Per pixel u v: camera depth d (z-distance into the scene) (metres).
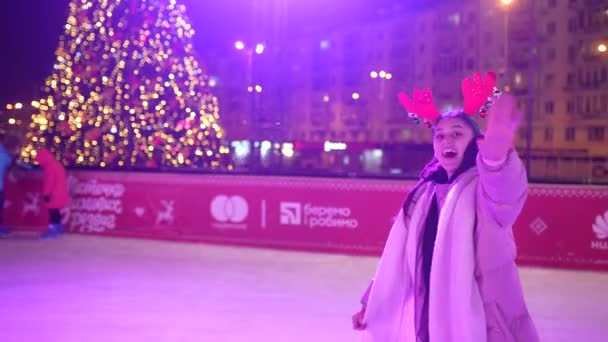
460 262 2.84
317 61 36.66
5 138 11.36
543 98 28.22
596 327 5.90
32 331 5.45
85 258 9.30
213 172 10.74
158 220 11.05
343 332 5.50
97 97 12.77
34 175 11.73
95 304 6.48
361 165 26.16
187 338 5.27
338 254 9.88
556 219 8.95
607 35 26.09
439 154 3.08
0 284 7.46
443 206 2.96
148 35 12.73
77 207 11.62
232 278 7.95
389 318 3.15
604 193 8.77
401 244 3.13
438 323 2.85
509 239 2.92
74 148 13.04
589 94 26.94
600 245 8.79
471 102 3.07
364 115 35.38
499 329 2.91
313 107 37.19
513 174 2.72
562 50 27.56
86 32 12.97
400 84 33.75
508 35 28.52
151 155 12.91
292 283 7.67
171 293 7.04
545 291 7.52
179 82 13.36
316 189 10.07
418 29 32.88
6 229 11.44
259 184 10.40
